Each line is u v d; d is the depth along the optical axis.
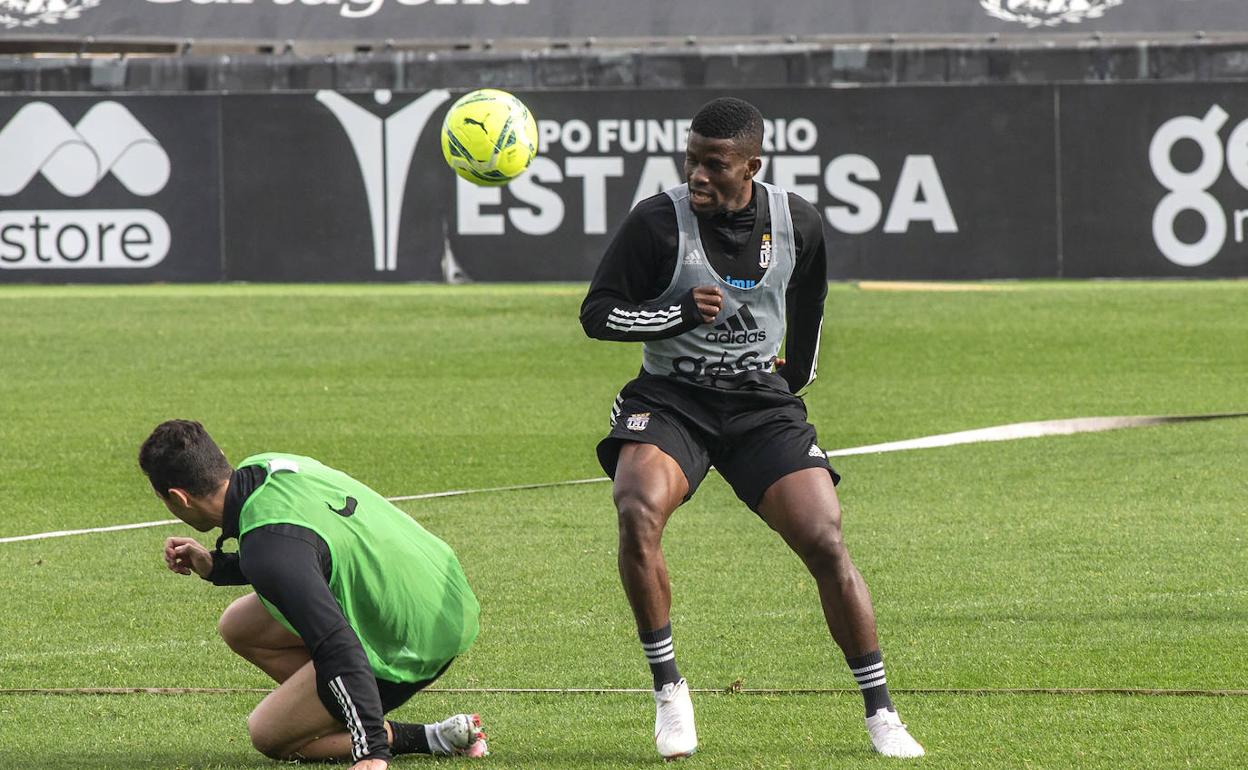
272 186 43.06
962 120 42.91
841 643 10.27
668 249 10.48
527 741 10.81
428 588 10.09
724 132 10.25
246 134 42.91
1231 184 42.59
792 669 12.66
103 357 32.53
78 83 43.81
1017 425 25.05
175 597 15.46
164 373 30.80
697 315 10.13
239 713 11.62
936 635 13.56
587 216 43.31
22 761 10.38
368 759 9.20
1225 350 32.53
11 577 16.31
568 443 24.28
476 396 28.41
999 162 42.94
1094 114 42.69
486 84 44.78
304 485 9.77
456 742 10.40
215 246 43.16
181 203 42.97
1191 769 9.83
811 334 11.44
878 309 38.06
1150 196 42.81
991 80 44.94
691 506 19.72
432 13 49.53
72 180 42.69
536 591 15.50
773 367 10.91
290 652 10.62
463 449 23.83
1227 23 48.53
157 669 12.91
